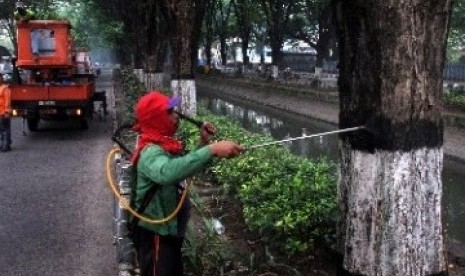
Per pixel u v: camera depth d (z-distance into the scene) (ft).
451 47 126.93
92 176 35.37
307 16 142.51
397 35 11.16
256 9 138.21
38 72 55.67
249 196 21.24
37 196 30.60
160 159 11.01
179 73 42.11
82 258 21.20
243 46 149.59
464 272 17.49
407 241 11.75
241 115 91.71
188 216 12.44
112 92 94.99
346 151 13.89
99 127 58.23
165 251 11.93
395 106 11.36
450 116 57.26
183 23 41.29
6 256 21.54
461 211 36.60
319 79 110.93
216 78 148.46
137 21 79.71
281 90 102.89
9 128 45.21
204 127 12.32
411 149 11.44
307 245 17.75
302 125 79.46
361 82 11.89
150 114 11.35
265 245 19.26
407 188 11.55
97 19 108.99
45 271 19.97
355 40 11.89
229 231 22.25
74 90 50.65
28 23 53.16
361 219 12.32
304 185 19.86
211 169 29.40
